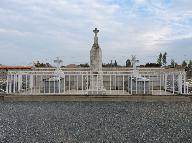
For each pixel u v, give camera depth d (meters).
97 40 22.09
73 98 17.92
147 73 24.86
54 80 19.62
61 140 8.34
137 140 8.31
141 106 15.80
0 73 28.45
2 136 8.78
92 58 21.84
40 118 12.05
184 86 18.81
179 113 13.45
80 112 13.62
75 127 10.20
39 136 8.84
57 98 17.94
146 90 20.11
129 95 18.03
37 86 22.70
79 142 8.11
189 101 17.77
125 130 9.71
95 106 15.70
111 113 13.34
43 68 28.31
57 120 11.60
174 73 19.86
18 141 8.19
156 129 9.87
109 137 8.69
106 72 22.23
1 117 12.32
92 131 9.55
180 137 8.70
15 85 20.12
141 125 10.60
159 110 14.33
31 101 17.88
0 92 20.98
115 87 23.44
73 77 24.73
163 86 23.14
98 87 19.44
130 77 20.59
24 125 10.55
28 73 19.88
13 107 15.33
